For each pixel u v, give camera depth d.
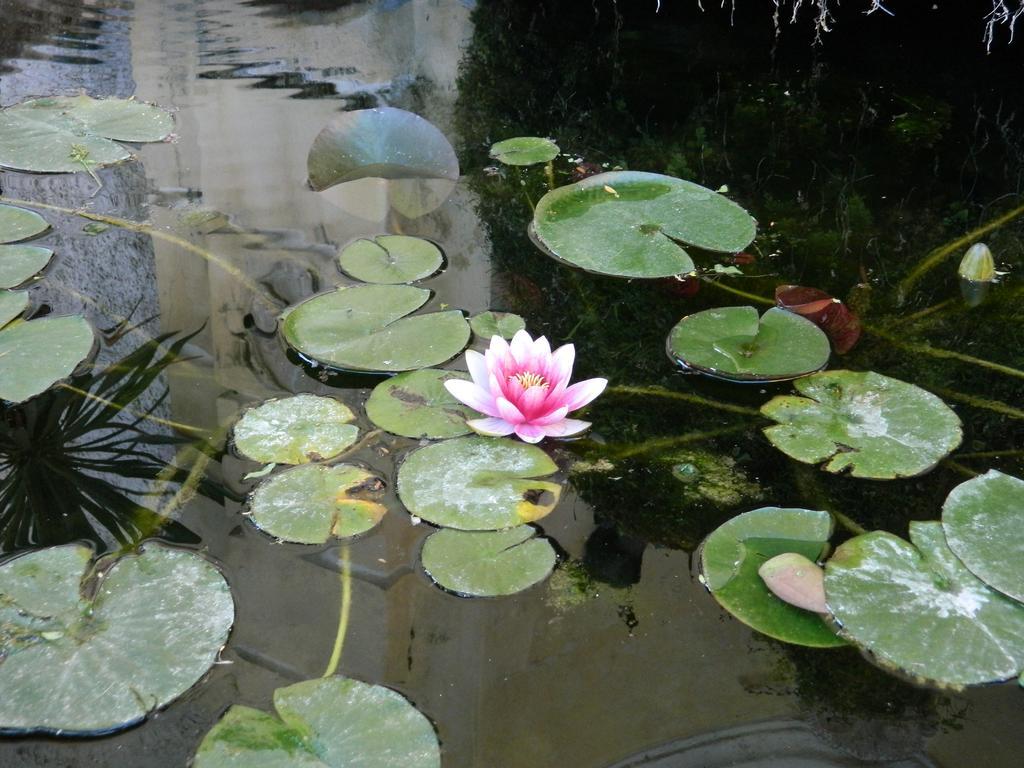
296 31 3.40
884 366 1.69
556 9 3.61
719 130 2.68
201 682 1.08
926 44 3.22
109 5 3.52
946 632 1.14
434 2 3.66
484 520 1.32
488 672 1.11
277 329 1.76
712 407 1.59
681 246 2.12
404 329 1.71
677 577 1.26
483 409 1.47
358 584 1.22
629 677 1.11
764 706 1.08
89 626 1.13
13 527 1.30
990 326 1.82
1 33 3.14
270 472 1.41
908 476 1.41
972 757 1.02
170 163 2.44
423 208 2.26
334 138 2.39
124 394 1.59
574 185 2.24
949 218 2.22
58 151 2.44
